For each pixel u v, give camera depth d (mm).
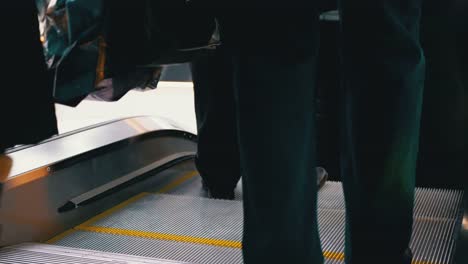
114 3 1627
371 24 1324
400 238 1521
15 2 1621
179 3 1661
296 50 1417
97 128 3672
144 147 3891
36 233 2906
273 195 1497
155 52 1738
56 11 1641
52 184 3002
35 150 3062
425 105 3365
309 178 1545
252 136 1479
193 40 1764
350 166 1516
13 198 2736
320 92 3568
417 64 1381
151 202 3607
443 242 2588
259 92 1448
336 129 3707
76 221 3211
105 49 1653
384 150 1414
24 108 1714
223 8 1430
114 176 3541
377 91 1375
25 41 1670
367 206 1475
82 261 2443
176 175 4301
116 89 1940
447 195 3350
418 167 3520
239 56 1454
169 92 9273
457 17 3062
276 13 1373
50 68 1711
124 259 2479
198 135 3312
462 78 3230
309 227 1569
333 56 3154
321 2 1475
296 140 1476
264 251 1540
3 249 2654
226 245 2836
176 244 2865
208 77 3027
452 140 3387
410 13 1369
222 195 3541
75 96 1669
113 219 3307
